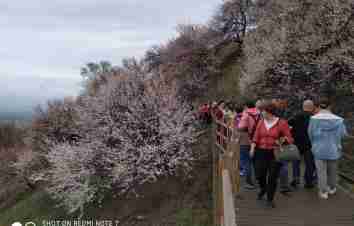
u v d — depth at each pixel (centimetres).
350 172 919
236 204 660
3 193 2230
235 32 2908
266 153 631
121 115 1331
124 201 1223
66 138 1833
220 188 744
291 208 638
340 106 1341
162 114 1280
